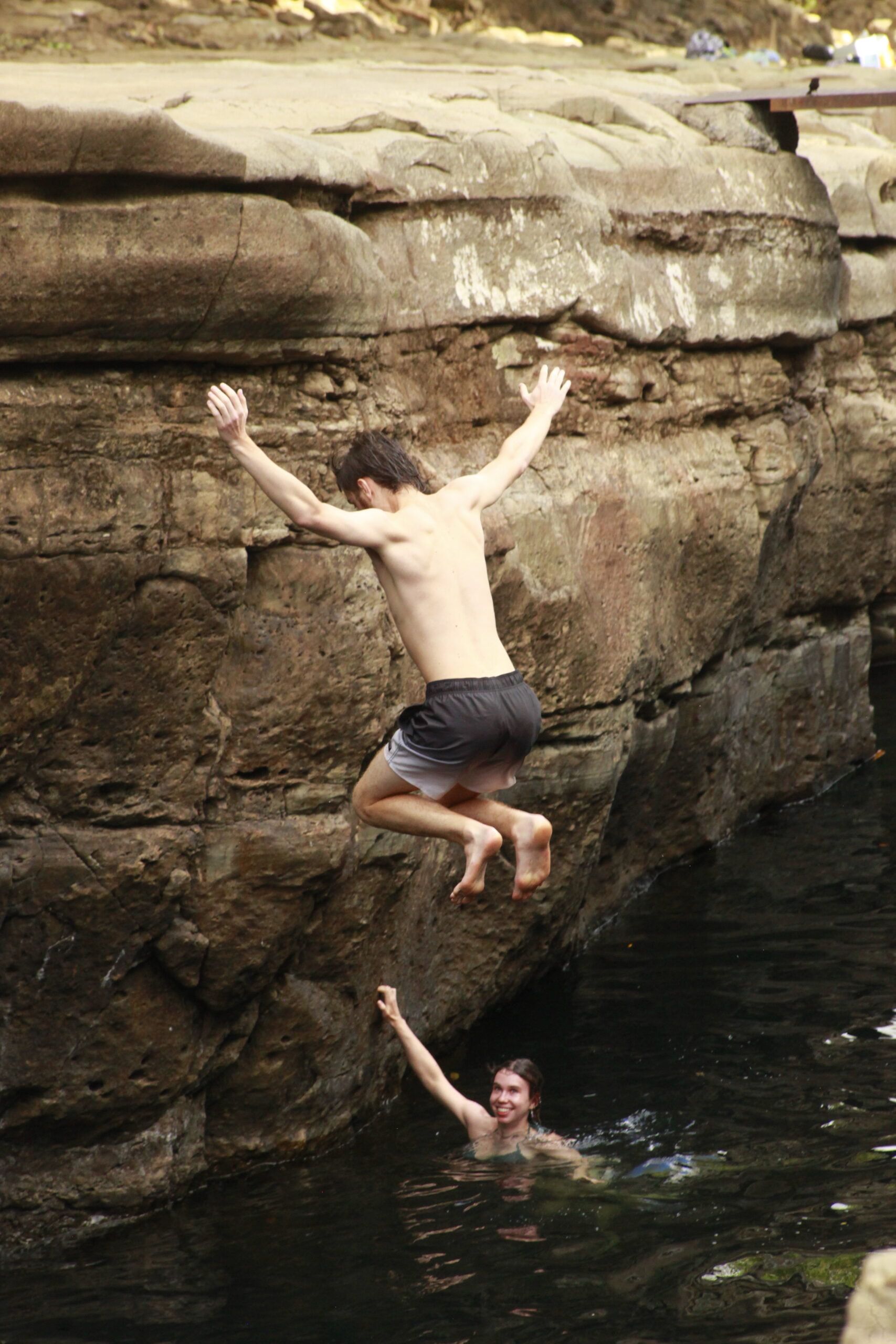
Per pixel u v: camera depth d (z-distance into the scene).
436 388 16.78
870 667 38.72
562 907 19.41
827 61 45.47
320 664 14.18
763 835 25.81
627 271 19.14
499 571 16.80
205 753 13.92
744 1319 11.55
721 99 22.53
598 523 18.61
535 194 17.81
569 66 36.72
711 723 23.92
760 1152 14.70
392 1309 12.15
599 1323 11.68
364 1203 14.15
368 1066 16.08
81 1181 14.00
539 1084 15.70
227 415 9.51
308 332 13.77
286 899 14.35
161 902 13.78
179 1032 14.27
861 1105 15.64
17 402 12.38
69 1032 13.75
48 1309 12.51
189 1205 14.41
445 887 17.39
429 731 10.06
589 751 18.98
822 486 26.92
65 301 12.11
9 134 11.48
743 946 20.62
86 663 13.09
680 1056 17.25
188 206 12.43
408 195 16.27
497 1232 13.36
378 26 41.88
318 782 14.52
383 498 10.62
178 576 13.31
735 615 23.00
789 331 22.84
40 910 13.37
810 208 23.14
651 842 23.50
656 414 20.42
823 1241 12.73
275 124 16.58
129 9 36.84
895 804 27.22
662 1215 13.48
